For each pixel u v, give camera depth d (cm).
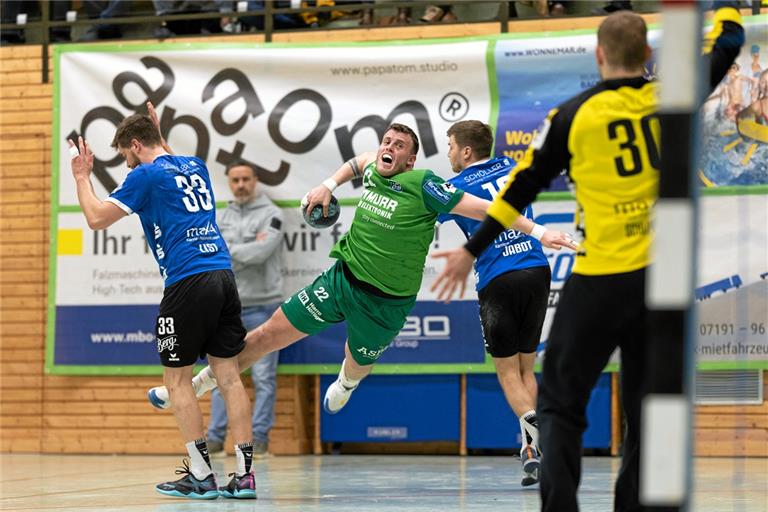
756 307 1464
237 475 1012
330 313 1062
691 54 405
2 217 1802
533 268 1123
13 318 1792
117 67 1752
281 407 1684
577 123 596
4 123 1809
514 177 605
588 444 1569
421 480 1212
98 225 980
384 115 1675
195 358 1004
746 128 1452
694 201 405
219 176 1716
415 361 1634
